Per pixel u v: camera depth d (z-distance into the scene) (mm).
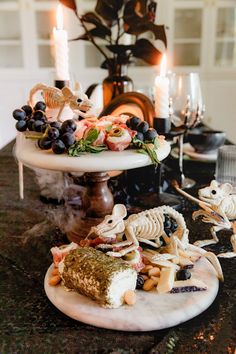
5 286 499
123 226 484
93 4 2457
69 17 2453
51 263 556
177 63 2619
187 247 525
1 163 1069
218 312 438
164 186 828
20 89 2602
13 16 2521
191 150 1112
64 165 491
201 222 689
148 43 954
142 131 551
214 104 2709
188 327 415
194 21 2543
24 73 2580
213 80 2654
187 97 967
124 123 583
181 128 835
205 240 605
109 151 531
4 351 384
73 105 580
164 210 505
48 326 419
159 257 488
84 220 625
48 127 531
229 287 487
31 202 791
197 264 520
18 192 851
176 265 492
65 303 438
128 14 934
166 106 707
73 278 444
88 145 518
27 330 413
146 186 786
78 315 421
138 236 499
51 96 593
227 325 417
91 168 492
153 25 922
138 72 2545
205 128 1354
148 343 394
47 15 2500
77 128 547
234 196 568
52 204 776
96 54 2564
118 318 412
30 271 535
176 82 977
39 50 2570
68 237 624
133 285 443
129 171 768
